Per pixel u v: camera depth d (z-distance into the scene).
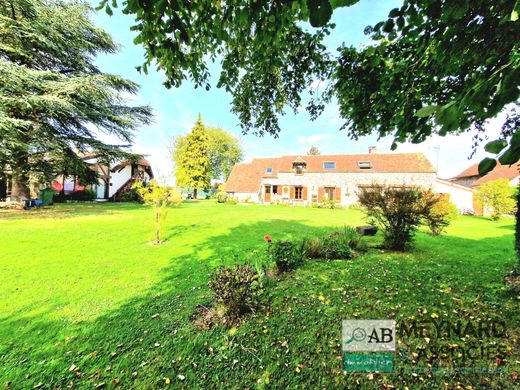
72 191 21.86
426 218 6.30
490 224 12.09
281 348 2.42
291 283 4.03
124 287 3.77
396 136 2.53
